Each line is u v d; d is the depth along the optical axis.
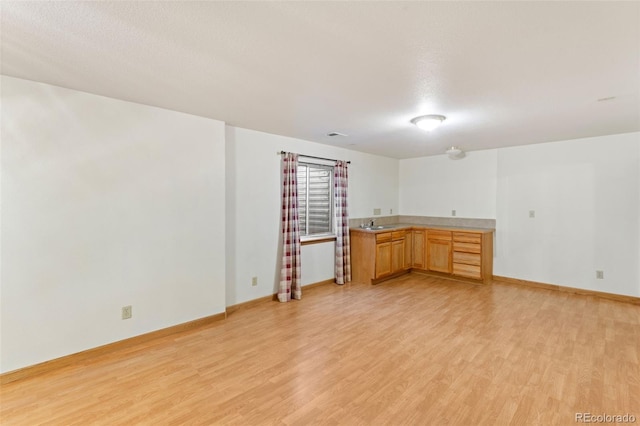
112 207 2.79
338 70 2.12
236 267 3.89
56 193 2.51
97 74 2.23
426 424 1.88
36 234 2.43
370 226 5.51
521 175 4.95
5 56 1.94
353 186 5.46
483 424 1.88
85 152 2.64
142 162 2.96
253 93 2.58
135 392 2.20
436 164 5.96
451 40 1.71
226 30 1.62
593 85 2.35
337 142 4.71
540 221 4.79
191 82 2.37
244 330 3.27
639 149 4.01
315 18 1.51
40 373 2.44
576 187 4.47
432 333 3.17
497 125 3.60
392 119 3.35
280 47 1.81
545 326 3.33
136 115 2.90
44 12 1.46
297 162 4.36
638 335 3.09
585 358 2.64
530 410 2.00
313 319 3.56
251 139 3.99
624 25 1.55
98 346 2.73
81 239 2.64
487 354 2.73
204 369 2.50
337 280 5.04
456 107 2.91
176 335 3.15
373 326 3.35
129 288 2.90
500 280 5.20
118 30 1.63
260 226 4.13
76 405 2.06
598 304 4.04
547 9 1.42
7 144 2.31
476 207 5.46
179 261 3.22
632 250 4.09
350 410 2.01
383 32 1.63
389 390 2.22
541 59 1.93
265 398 2.13
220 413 1.98
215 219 3.50
